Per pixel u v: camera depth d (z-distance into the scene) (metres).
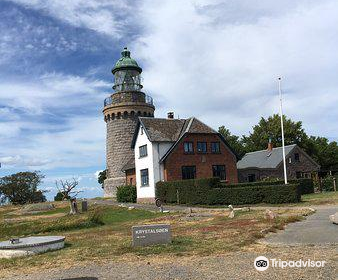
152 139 46.44
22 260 14.52
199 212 30.86
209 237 16.66
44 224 27.58
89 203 49.16
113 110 59.50
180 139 46.78
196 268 11.29
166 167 45.91
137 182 50.16
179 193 42.03
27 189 76.88
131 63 61.31
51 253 15.60
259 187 35.59
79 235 22.06
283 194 34.03
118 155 58.97
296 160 59.25
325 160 79.44
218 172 48.56
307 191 45.91
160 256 13.27
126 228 24.16
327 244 13.55
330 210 25.61
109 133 60.41
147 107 60.22
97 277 11.08
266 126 80.25
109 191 59.28
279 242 14.48
